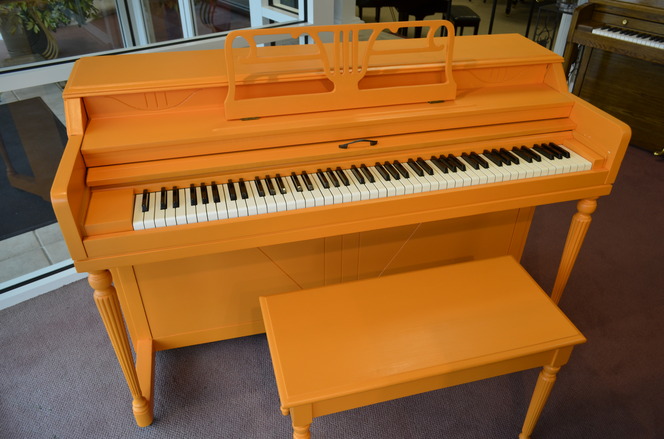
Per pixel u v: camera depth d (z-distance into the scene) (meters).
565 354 1.46
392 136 1.69
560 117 1.86
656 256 2.62
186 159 1.55
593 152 1.77
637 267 2.54
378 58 1.83
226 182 1.58
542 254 2.63
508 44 2.04
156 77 1.63
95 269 1.39
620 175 3.31
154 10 2.55
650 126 3.48
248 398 1.87
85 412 1.82
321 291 1.58
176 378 1.95
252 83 1.63
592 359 2.04
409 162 1.71
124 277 1.74
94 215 1.38
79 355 2.05
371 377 1.30
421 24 1.62
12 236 2.57
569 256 1.99
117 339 1.54
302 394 1.25
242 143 1.57
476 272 1.66
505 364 1.42
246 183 1.58
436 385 1.38
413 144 1.67
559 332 1.44
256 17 3.01
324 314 1.49
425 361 1.34
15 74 2.07
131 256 1.41
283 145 1.61
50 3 2.19
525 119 1.81
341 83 1.64
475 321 1.47
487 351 1.38
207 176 1.56
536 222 2.88
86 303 2.33
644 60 3.29
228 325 1.97
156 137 1.50
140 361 1.87
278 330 1.43
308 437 1.35
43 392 1.89
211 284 1.84
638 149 3.62
